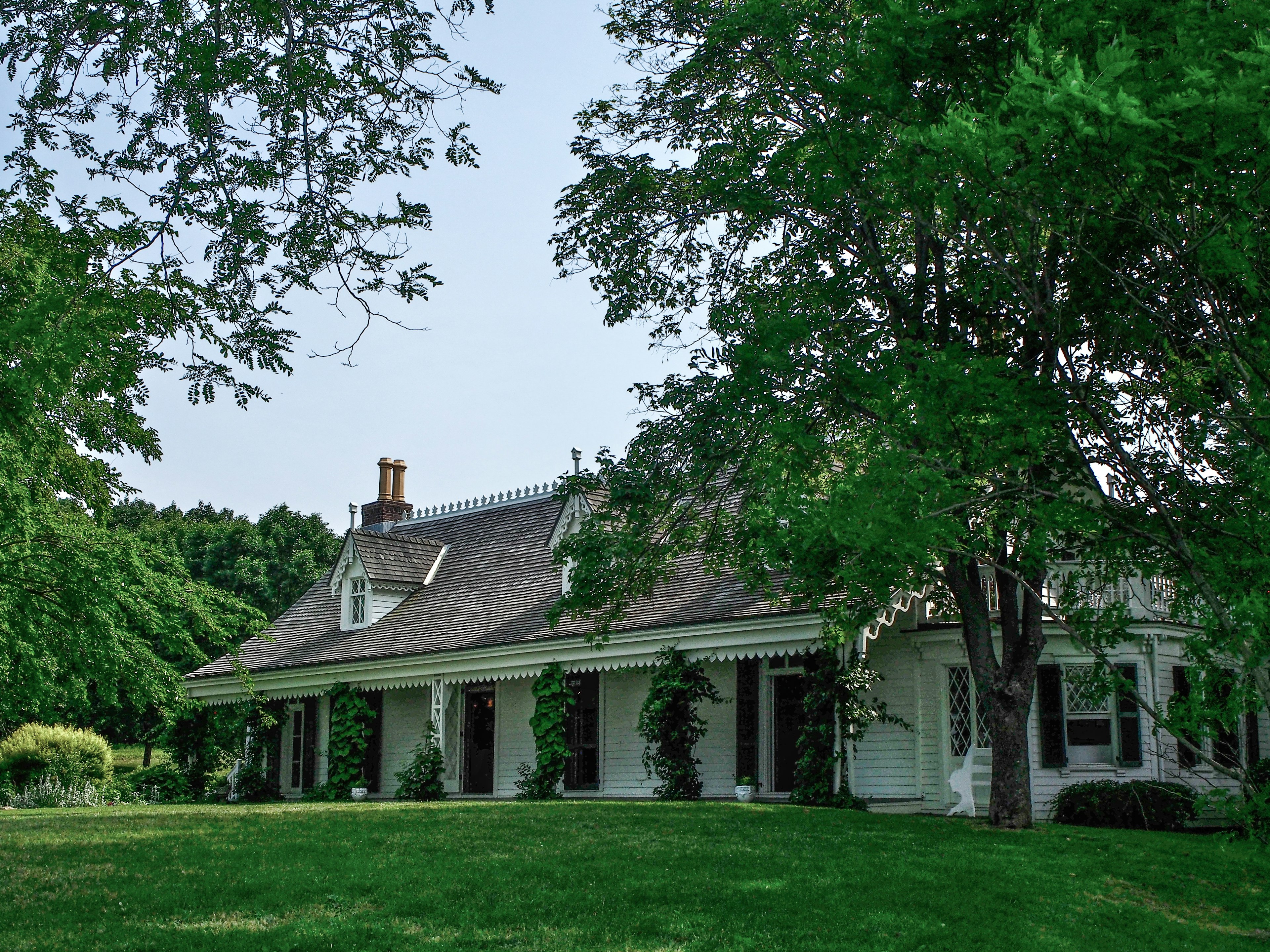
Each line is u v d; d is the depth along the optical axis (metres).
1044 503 8.19
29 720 30.20
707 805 16.47
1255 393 7.27
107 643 15.82
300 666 26.48
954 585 14.61
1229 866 11.76
